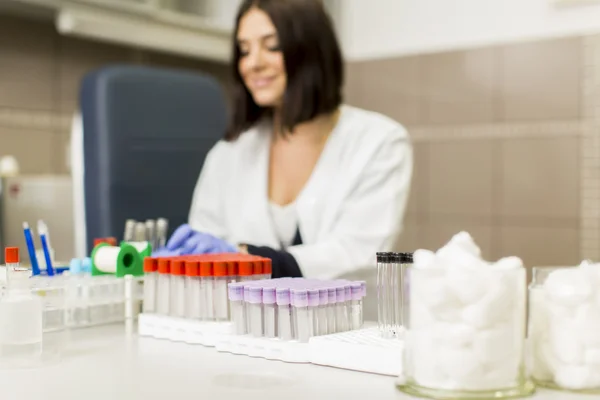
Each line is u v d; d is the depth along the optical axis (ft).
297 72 5.95
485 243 9.34
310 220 6.14
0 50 8.41
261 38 5.96
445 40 9.64
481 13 9.36
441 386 2.49
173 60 10.27
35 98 8.79
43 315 3.55
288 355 3.11
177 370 2.97
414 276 2.55
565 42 8.76
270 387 2.67
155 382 2.77
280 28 5.86
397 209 6.17
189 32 9.11
